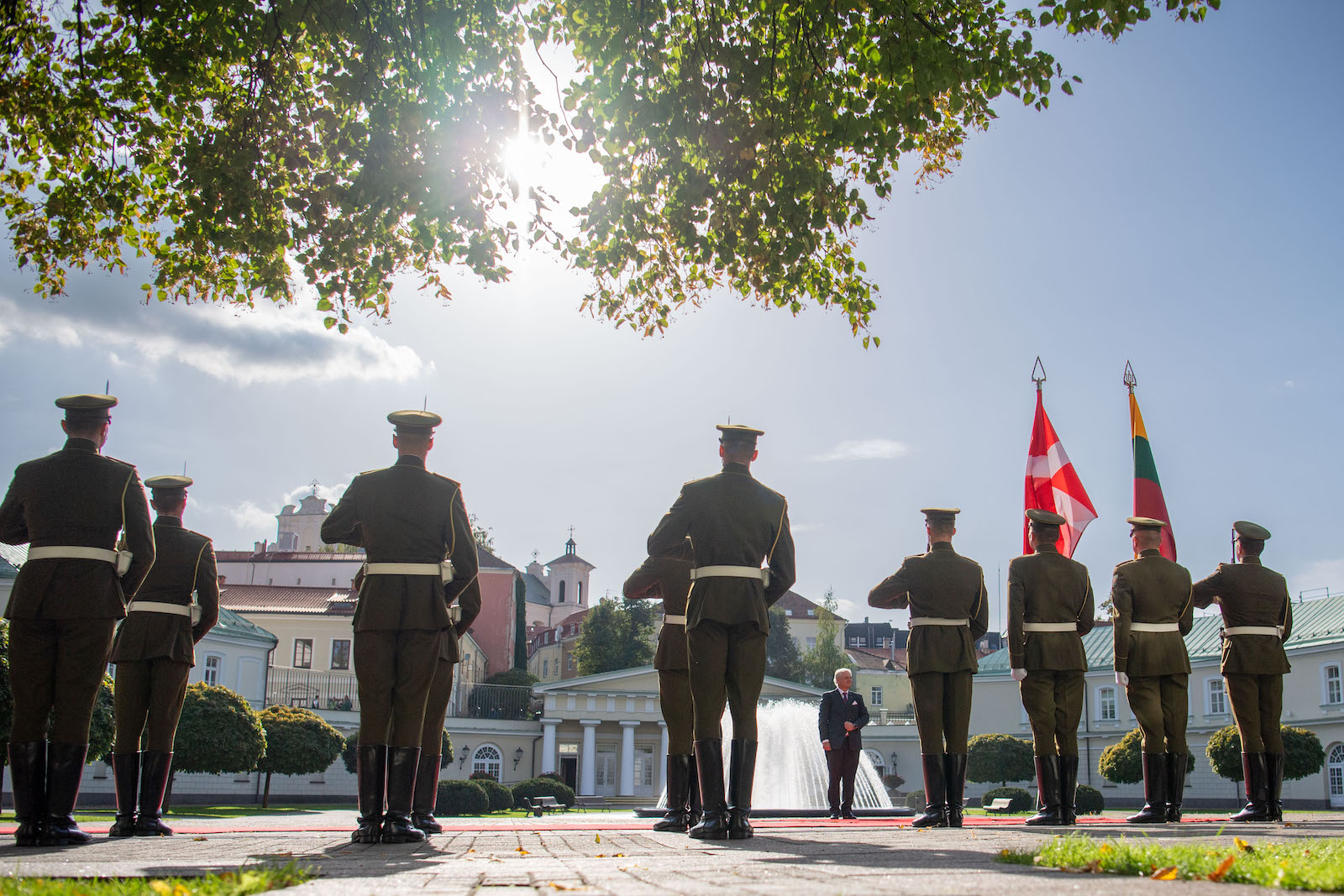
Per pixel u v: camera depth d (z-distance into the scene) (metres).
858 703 13.80
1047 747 9.01
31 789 6.11
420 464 6.67
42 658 6.23
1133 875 3.39
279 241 11.23
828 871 3.56
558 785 35.19
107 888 3.32
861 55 10.94
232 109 10.99
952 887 2.84
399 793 6.17
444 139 10.56
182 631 7.88
